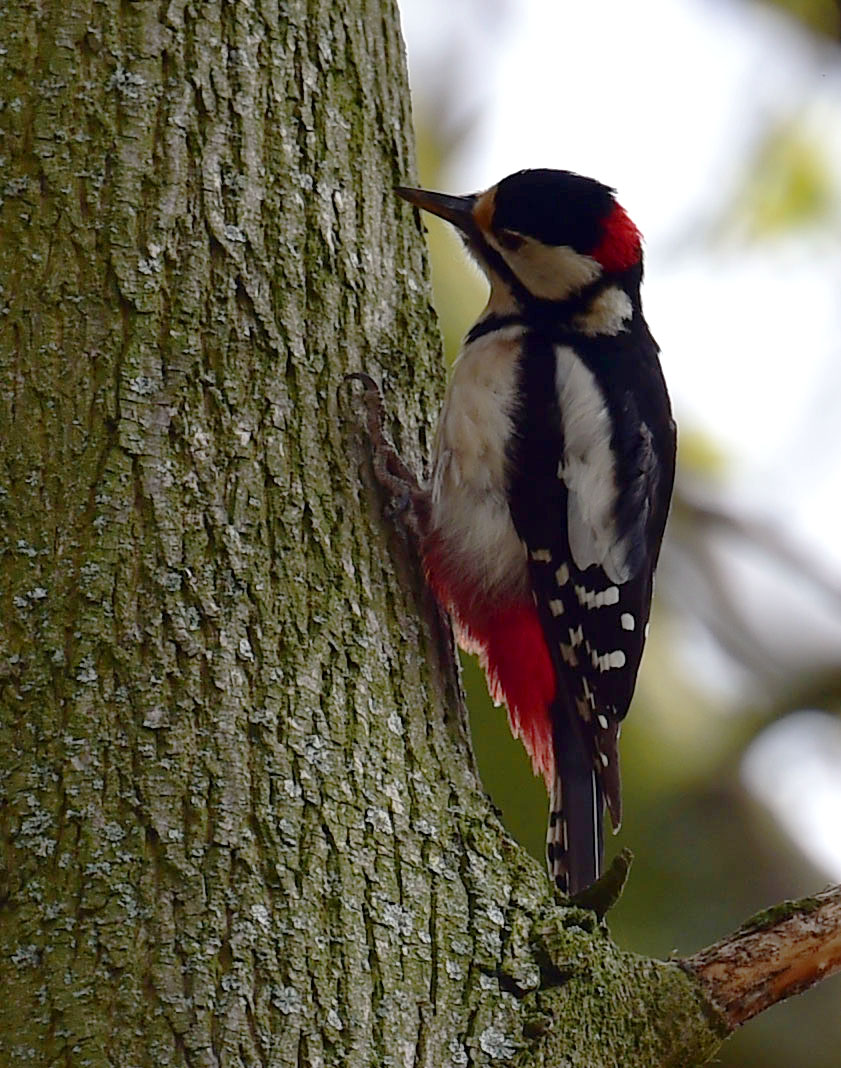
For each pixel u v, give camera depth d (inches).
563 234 389.1
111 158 297.4
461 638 372.2
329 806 262.5
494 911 267.9
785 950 279.9
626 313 394.6
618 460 371.2
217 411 286.4
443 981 257.8
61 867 246.8
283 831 256.2
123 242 291.4
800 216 534.9
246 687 266.1
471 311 487.2
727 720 554.3
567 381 372.8
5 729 255.9
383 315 330.3
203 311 292.4
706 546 590.9
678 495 592.1
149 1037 236.7
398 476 313.7
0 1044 236.4
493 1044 255.0
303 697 270.5
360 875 259.6
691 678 562.9
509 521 360.8
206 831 252.1
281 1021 242.4
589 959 267.9
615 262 393.4
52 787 251.8
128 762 254.4
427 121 552.7
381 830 266.7
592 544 366.9
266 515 283.4
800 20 537.0
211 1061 236.8
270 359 297.0
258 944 246.1
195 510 276.2
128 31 306.8
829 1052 515.5
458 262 492.4
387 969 254.2
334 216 320.2
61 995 238.7
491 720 457.4
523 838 454.3
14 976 240.5
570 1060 259.0
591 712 367.6
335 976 249.4
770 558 587.5
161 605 266.4
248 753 260.5
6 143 296.2
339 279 317.7
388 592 299.4
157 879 247.1
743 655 573.9
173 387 283.7
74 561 266.7
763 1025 519.8
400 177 345.7
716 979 276.5
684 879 518.9
